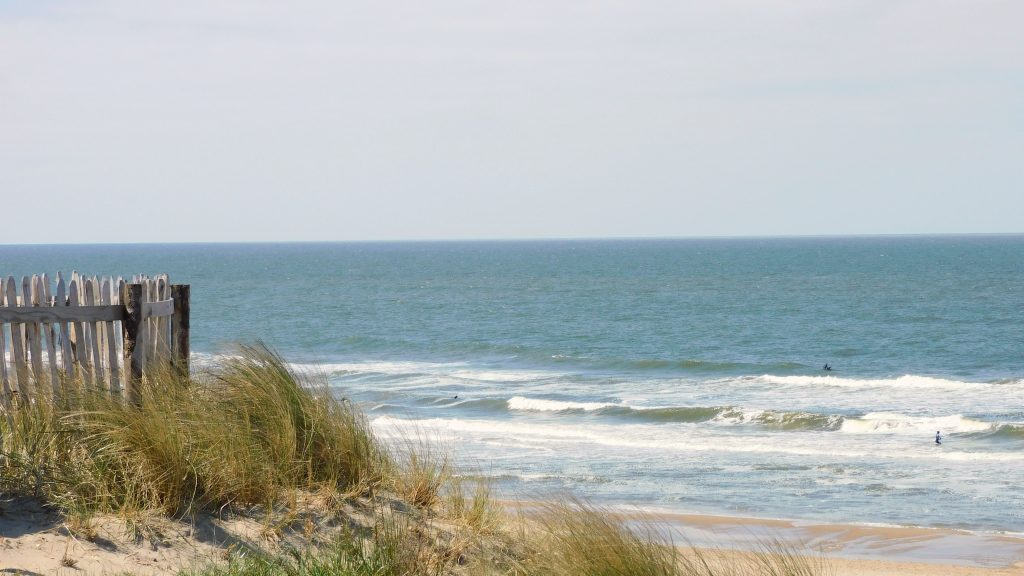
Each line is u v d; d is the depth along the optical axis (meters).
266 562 6.56
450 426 25.53
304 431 8.55
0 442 7.33
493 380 37.16
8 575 5.76
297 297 96.38
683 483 18.92
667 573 6.46
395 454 10.02
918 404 30.45
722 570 7.74
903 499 17.81
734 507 17.09
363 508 8.12
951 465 20.91
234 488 7.60
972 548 14.52
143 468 7.35
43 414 7.65
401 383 36.06
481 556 7.43
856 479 19.48
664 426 26.22
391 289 111.12
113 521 6.89
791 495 18.05
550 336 57.47
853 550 14.37
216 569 6.32
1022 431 24.09
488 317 71.50
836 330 59.41
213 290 109.69
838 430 25.53
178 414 8.02
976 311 71.75
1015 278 119.50
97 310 8.21
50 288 8.05
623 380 37.50
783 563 7.73
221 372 9.02
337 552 6.93
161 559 6.55
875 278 123.12
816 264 174.62
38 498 6.95
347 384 35.53
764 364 41.84
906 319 66.12
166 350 9.19
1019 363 43.34
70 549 6.36
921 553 14.19
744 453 22.22
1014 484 19.03
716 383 36.28
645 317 70.06
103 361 8.40
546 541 7.03
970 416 27.70
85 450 7.46
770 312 73.06
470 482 10.50
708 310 75.62
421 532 7.78
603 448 22.67
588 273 151.12
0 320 7.66
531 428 25.39
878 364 43.72
